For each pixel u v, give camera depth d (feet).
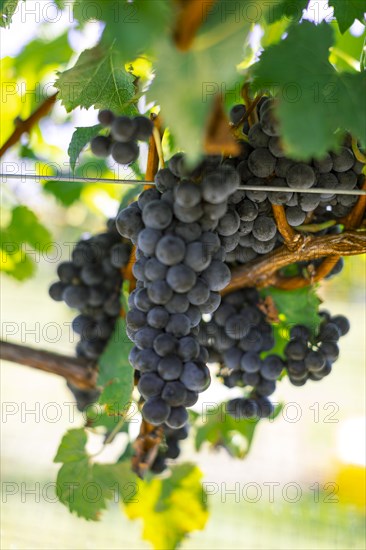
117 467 2.39
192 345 1.69
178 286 1.66
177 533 2.58
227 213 1.74
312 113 1.60
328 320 2.25
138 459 2.06
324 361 2.12
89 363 2.43
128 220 1.77
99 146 1.73
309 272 2.11
